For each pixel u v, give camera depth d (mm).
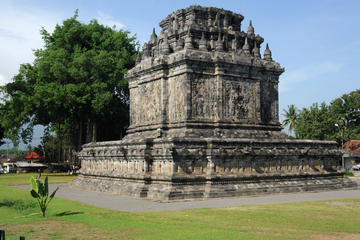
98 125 85688
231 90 46969
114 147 46094
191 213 27938
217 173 39344
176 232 21047
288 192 43250
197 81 45500
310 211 28766
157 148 39875
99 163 49688
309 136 91625
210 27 49500
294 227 22594
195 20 50438
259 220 24906
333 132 93625
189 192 37500
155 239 19516
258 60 49062
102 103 71875
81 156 53969
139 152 40812
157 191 38156
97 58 74688
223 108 46156
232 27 52250
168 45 49062
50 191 47125
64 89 72188
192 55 44812
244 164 41406
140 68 51969
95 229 22172
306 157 46562
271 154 42844
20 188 50406
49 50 79438
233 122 46438
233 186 39656
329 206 31578
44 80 77438
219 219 25281
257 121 48469
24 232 21672
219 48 47406
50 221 24953
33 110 76750
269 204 32938
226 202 34656
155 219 25312
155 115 49031
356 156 90750
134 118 54750
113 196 40812
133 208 31328
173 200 36219
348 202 34250
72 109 75125
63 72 73375
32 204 33219
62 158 110062
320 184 46406
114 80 75875
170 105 47219
